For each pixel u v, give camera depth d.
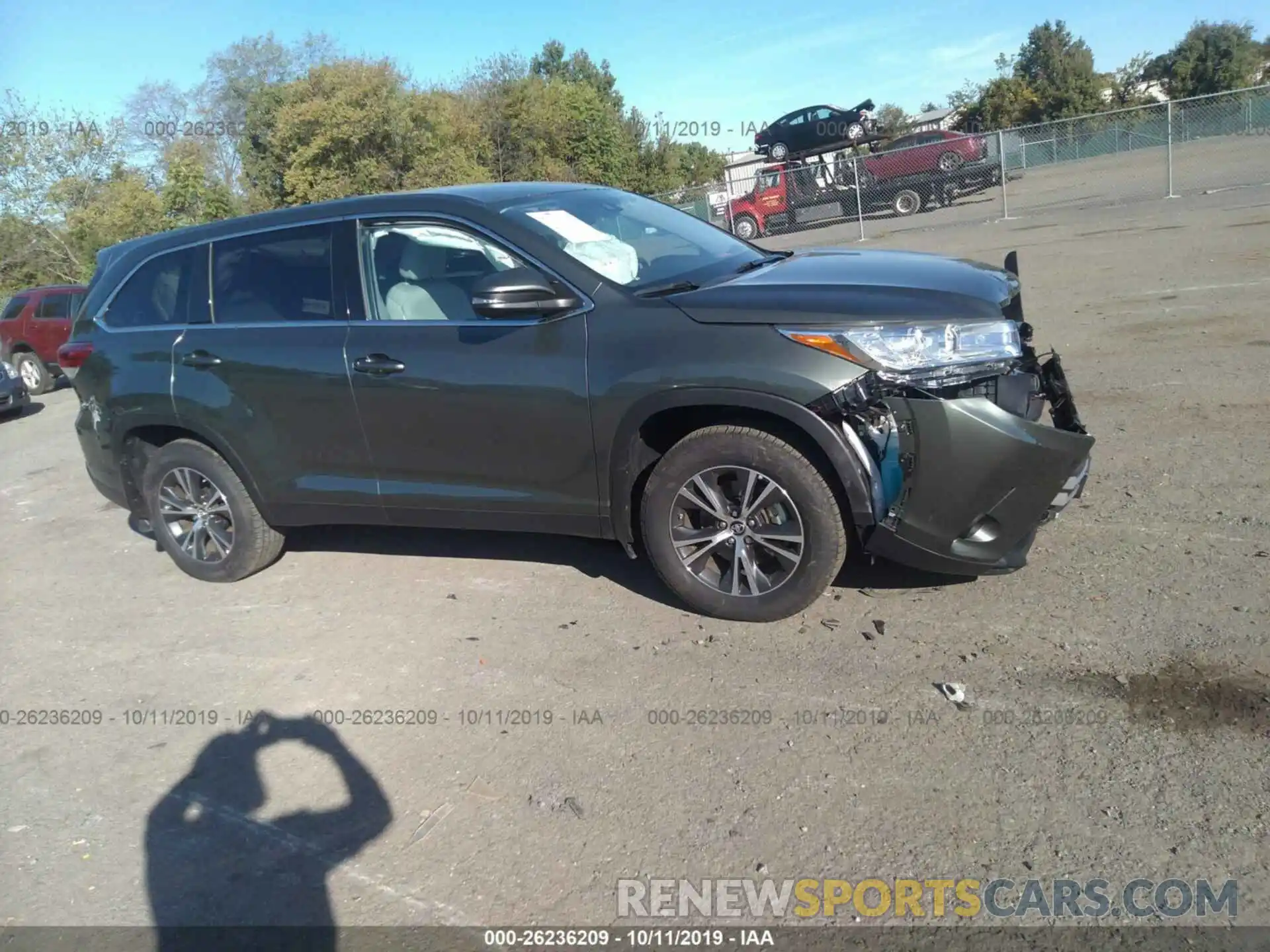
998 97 49.75
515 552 5.41
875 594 4.31
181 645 4.85
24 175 33.81
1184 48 49.09
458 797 3.36
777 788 3.19
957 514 3.70
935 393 3.72
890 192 24.06
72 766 3.88
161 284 5.43
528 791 3.35
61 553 6.63
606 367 4.05
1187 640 3.66
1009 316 4.07
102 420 5.57
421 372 4.44
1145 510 4.82
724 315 3.88
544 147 36.19
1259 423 5.84
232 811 3.47
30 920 3.04
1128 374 7.30
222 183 35.97
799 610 4.11
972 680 3.60
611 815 3.17
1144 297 9.96
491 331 4.32
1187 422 6.04
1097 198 20.58
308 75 31.72
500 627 4.54
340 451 4.81
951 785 3.09
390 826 3.27
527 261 4.31
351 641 4.61
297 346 4.80
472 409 4.37
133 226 32.31
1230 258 11.41
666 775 3.33
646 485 4.20
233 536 5.39
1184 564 4.22
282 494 5.07
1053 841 2.82
